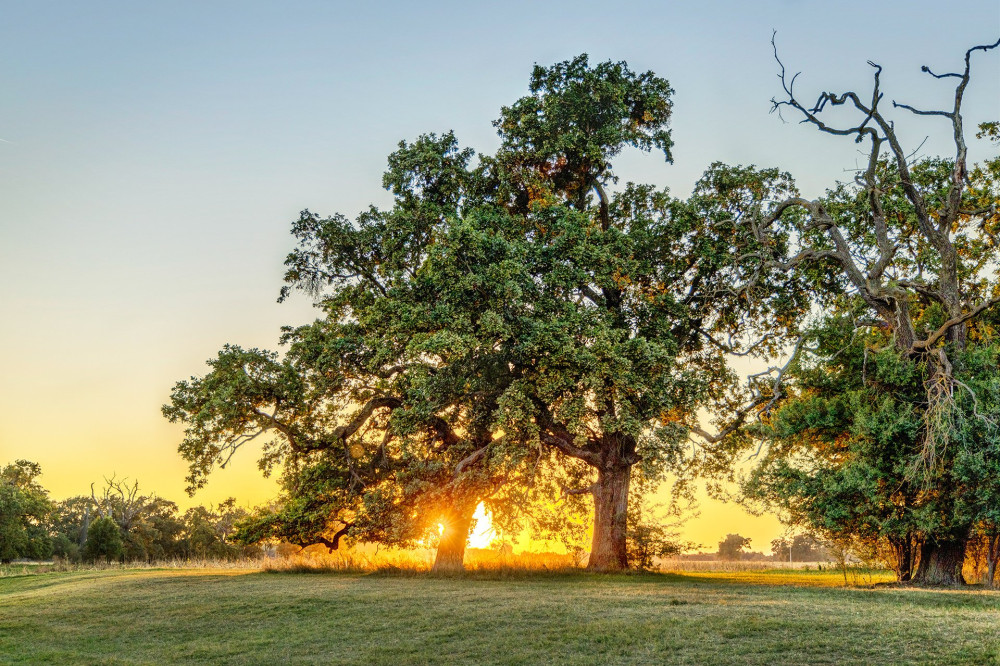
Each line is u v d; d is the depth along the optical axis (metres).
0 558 74.19
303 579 25.33
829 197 28.77
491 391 25.03
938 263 26.75
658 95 29.22
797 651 11.61
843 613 14.51
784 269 25.03
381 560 31.41
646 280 28.92
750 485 24.23
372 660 12.71
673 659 11.58
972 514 20.23
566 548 31.58
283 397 27.23
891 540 23.06
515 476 27.58
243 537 29.36
